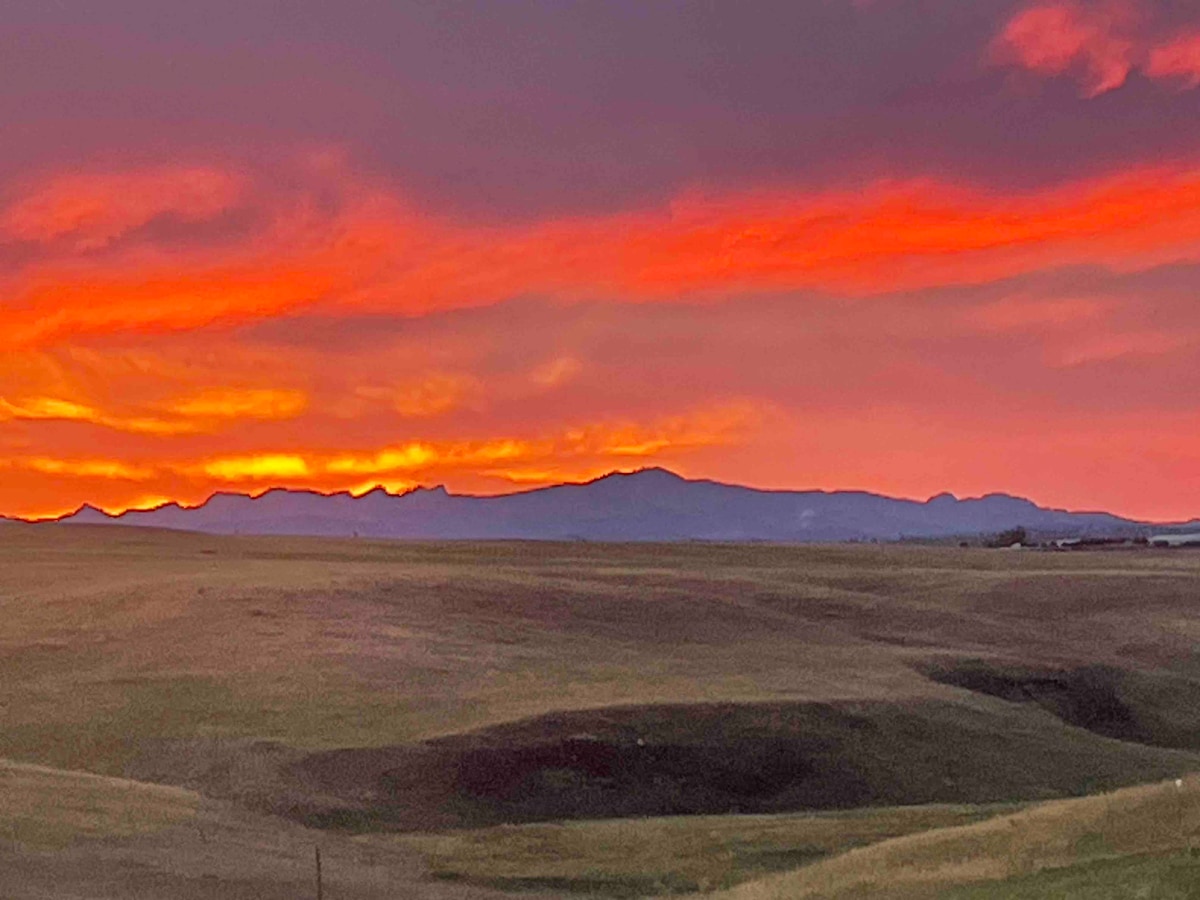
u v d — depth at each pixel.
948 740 61.62
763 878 35.28
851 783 56.78
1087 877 24.23
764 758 57.47
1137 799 30.88
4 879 32.16
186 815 41.72
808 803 55.38
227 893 33.22
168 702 61.62
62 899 30.97
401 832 47.88
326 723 58.00
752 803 54.88
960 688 70.81
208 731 56.94
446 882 38.78
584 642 77.12
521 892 37.94
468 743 55.12
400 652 70.94
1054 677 75.19
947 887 25.69
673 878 39.75
